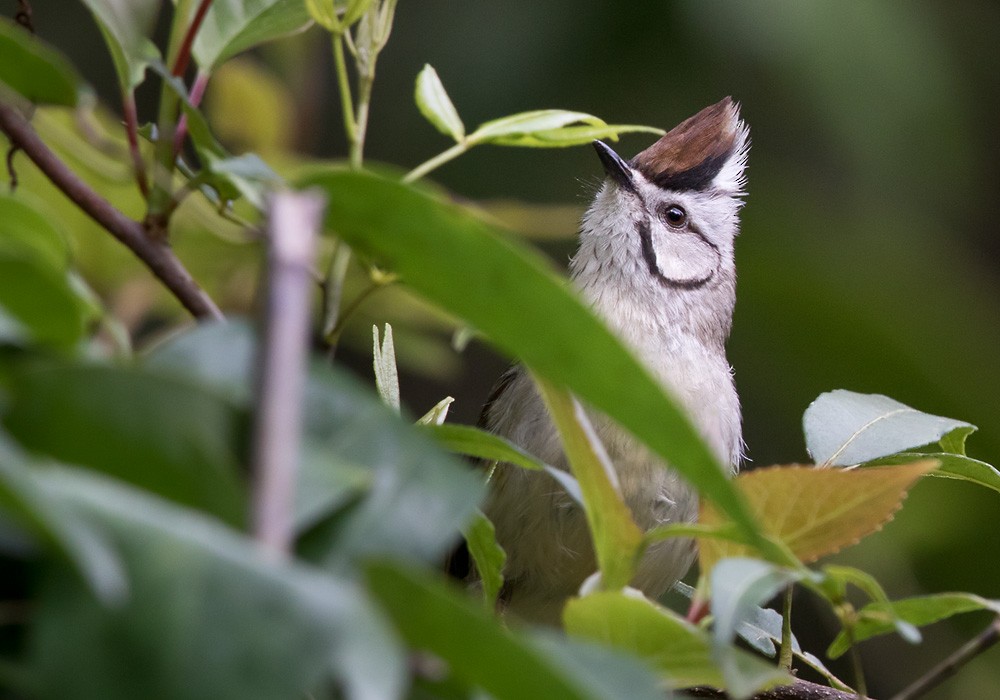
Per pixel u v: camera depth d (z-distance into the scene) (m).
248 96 1.75
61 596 0.53
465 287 0.71
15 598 0.55
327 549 0.64
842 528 0.92
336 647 0.52
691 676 0.81
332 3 1.08
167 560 0.53
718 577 0.78
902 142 2.83
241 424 0.62
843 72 2.78
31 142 0.97
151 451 0.61
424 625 0.59
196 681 0.51
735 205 2.46
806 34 2.76
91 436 0.61
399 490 0.66
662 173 2.39
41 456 0.61
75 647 0.52
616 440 1.86
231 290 1.56
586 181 2.71
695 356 2.22
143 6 0.89
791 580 0.79
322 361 0.69
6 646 0.55
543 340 0.69
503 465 2.02
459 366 2.04
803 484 0.91
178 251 1.51
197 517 0.55
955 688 2.62
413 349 1.76
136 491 0.60
